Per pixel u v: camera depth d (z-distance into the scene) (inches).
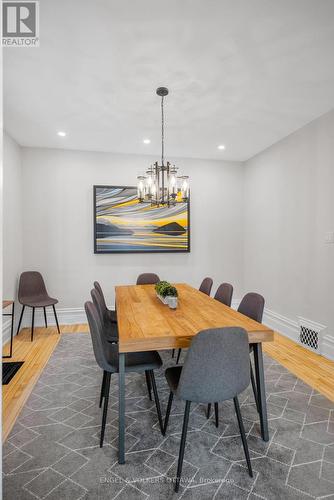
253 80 93.5
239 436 70.5
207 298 106.5
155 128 132.6
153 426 74.2
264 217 164.1
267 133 139.8
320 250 122.4
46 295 153.4
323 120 119.8
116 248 167.8
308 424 75.3
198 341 54.4
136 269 172.2
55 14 66.1
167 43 75.8
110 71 88.0
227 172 184.2
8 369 106.6
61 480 57.6
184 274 179.5
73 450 65.6
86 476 58.6
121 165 169.3
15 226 147.6
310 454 64.7
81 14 66.1
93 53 79.5
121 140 148.5
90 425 74.7
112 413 80.1
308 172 129.1
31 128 132.1
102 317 97.8
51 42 75.0
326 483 57.2
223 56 81.2
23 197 157.6
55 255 162.4
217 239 183.9
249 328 69.6
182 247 176.1
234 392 58.7
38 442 68.2
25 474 59.1
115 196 166.7
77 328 155.9
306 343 128.1
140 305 94.8
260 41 75.3
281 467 60.9
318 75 91.0
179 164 177.6
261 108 113.5
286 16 67.1
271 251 157.5
